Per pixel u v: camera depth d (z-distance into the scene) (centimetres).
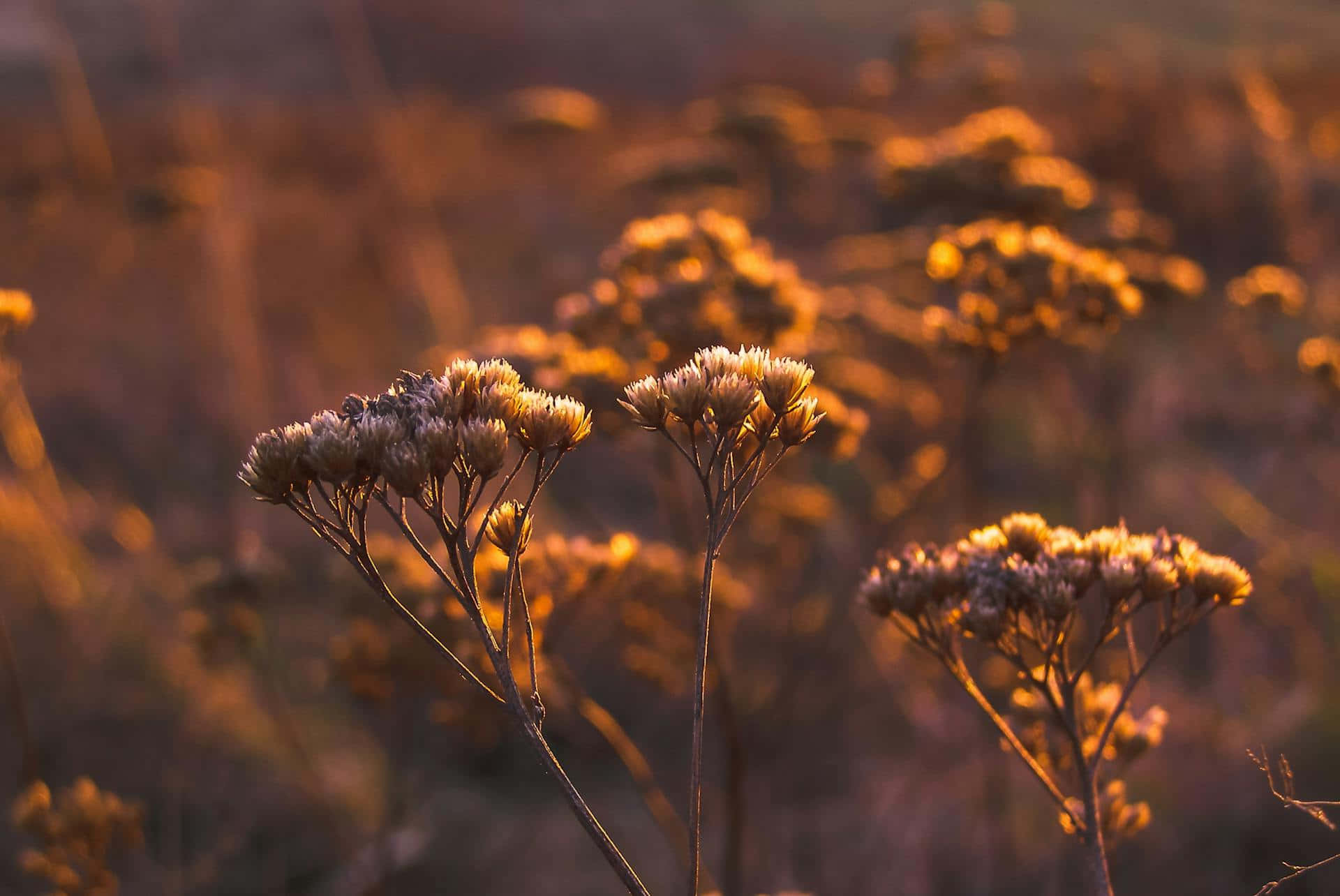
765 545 454
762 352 147
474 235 1188
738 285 314
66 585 543
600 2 2678
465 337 755
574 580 249
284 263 970
